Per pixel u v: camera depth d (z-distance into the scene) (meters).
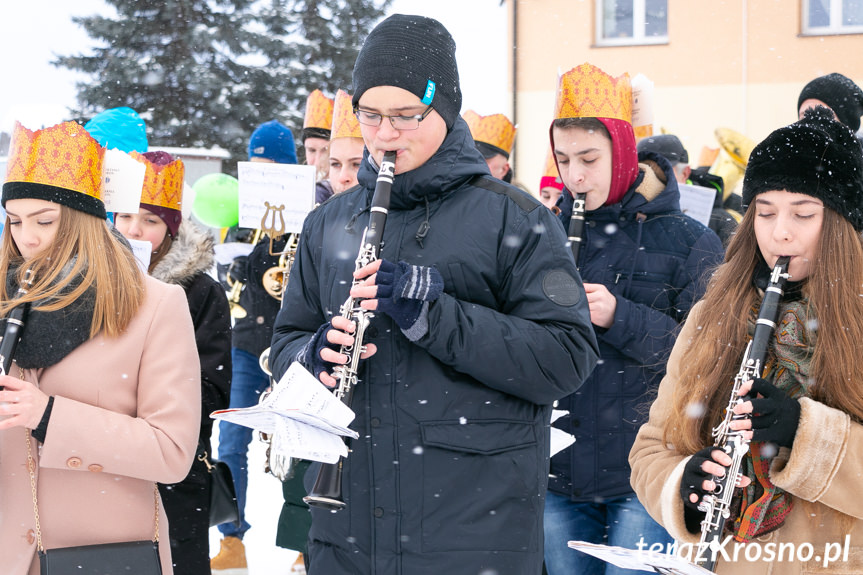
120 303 2.90
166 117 25.19
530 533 2.71
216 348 3.93
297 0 27.38
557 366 2.68
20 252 2.96
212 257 4.14
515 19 18.00
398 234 2.79
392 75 2.71
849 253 2.56
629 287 3.78
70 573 2.71
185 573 3.54
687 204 4.97
